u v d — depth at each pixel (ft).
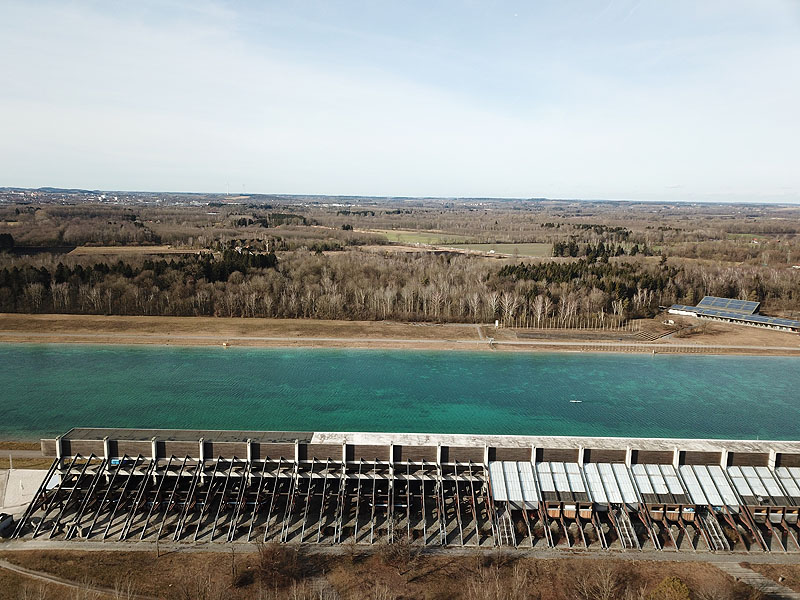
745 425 348.59
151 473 249.55
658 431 337.72
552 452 252.42
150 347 486.38
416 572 206.08
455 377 429.38
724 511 236.02
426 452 253.65
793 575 207.92
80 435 262.47
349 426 335.06
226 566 207.82
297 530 230.89
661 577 205.16
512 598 189.78
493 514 234.79
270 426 331.98
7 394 374.84
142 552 215.31
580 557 216.95
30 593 189.78
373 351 490.90
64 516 235.81
